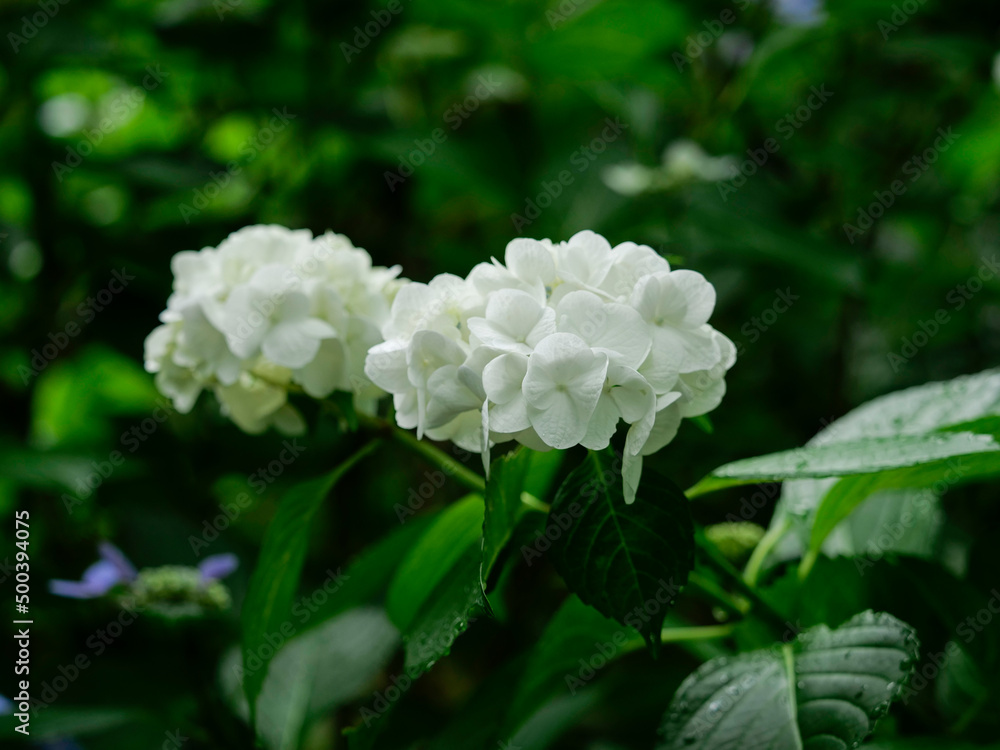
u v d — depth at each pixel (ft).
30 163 4.52
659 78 4.97
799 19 4.78
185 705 3.37
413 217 5.22
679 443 4.33
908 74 5.01
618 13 4.55
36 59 4.29
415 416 2.71
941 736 2.92
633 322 2.60
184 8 4.60
